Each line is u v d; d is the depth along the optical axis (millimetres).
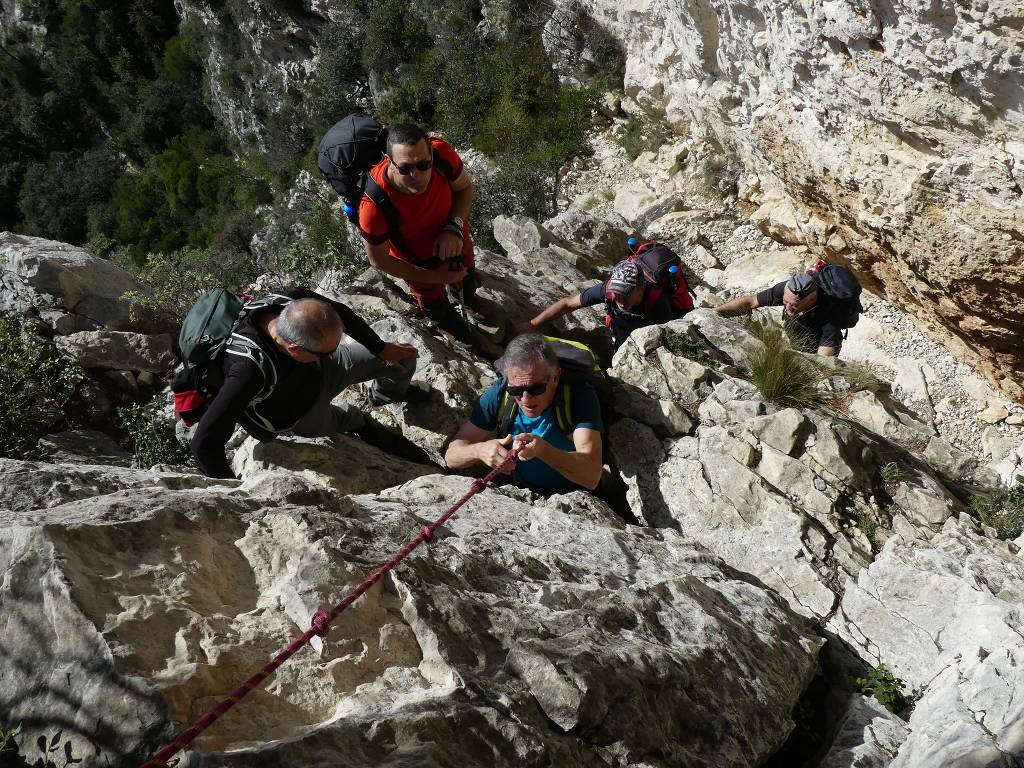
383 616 2635
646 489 4582
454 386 4867
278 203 34188
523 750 2312
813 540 4070
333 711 2328
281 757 2018
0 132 52000
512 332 6160
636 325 5973
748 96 10328
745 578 3959
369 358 4191
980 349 8461
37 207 50344
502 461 3680
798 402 5047
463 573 2980
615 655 2676
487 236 13820
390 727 2195
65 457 5180
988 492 5238
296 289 3900
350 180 4953
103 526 2562
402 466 4449
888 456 4812
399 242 5035
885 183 7898
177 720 2090
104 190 49219
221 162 40219
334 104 30000
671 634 3037
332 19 29703
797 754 3252
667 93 14406
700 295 10719
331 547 2756
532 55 19641
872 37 6945
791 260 11164
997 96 6145
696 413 4922
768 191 11477
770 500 4227
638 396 4906
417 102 23078
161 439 5152
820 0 7234
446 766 2160
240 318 3779
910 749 2881
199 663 2258
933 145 7137
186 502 2840
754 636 3273
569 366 4031
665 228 12453
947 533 4148
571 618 2871
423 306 5547
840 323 6527
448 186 4984
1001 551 4062
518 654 2584
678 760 2605
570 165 15844
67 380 5766
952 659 3344
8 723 2195
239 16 33750
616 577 3359
